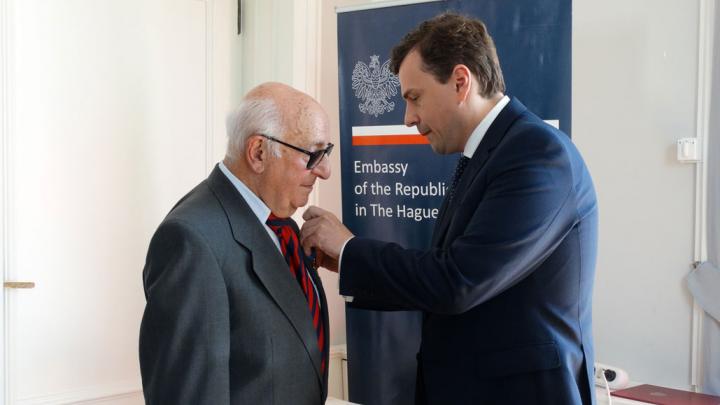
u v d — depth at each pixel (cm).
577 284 145
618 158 290
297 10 296
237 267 136
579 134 299
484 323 145
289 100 144
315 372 144
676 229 278
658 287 282
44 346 253
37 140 249
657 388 268
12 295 243
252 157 142
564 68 216
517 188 136
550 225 136
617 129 289
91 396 264
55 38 253
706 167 269
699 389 271
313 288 154
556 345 140
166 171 285
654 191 282
